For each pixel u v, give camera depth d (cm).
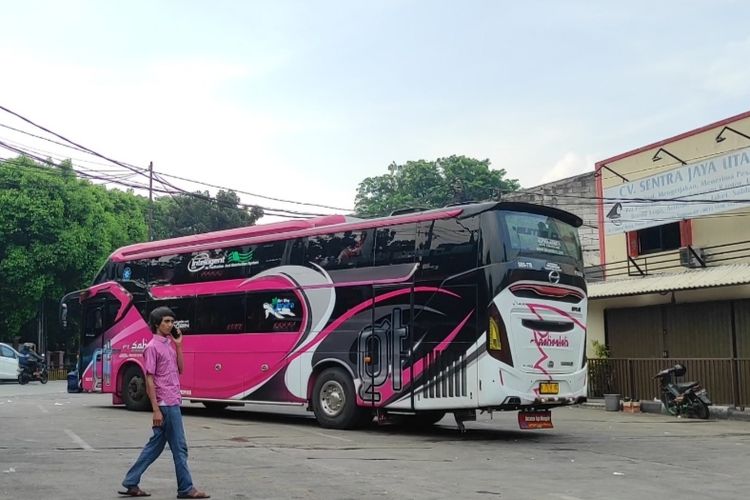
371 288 1381
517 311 1244
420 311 1309
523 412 1279
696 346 1998
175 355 777
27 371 3197
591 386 2180
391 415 1401
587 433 1434
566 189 3117
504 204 1267
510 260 1248
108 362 1816
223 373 1591
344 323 1409
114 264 1869
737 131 1984
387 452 1106
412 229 1350
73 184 3612
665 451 1178
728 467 1023
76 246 3528
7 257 3438
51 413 1648
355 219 1508
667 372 1861
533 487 841
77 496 750
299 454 1065
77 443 1139
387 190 5559
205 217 4788
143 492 758
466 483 858
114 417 1560
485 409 1259
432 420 1534
